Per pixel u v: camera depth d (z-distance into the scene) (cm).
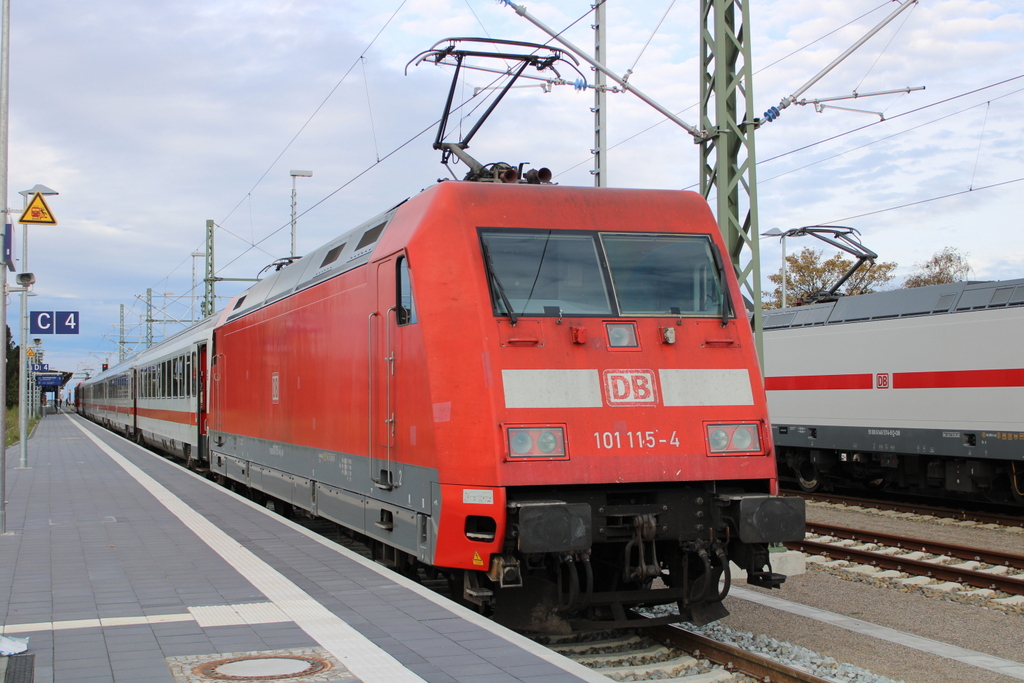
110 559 870
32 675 497
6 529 1077
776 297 4325
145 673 502
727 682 666
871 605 934
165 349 2700
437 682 489
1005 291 1555
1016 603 924
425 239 755
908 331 1711
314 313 1090
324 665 518
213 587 738
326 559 869
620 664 719
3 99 1086
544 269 751
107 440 3641
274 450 1280
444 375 714
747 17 1058
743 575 1012
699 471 718
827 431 1902
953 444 1612
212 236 3650
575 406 705
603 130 1602
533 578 733
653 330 754
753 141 1052
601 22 1598
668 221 808
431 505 720
